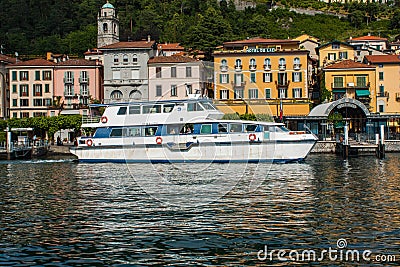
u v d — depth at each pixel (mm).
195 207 23312
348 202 24828
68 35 144250
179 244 17531
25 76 94125
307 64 86625
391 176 36438
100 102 90062
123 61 88875
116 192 28578
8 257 16438
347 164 47531
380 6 174375
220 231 19078
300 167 44250
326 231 19000
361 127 76375
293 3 166875
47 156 69125
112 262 15883
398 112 86250
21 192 29969
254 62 85750
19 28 147750
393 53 104938
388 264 15477
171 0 161000
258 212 22266
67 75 93812
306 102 85500
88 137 51625
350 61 89812
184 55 75500
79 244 17734
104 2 162375
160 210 22766
